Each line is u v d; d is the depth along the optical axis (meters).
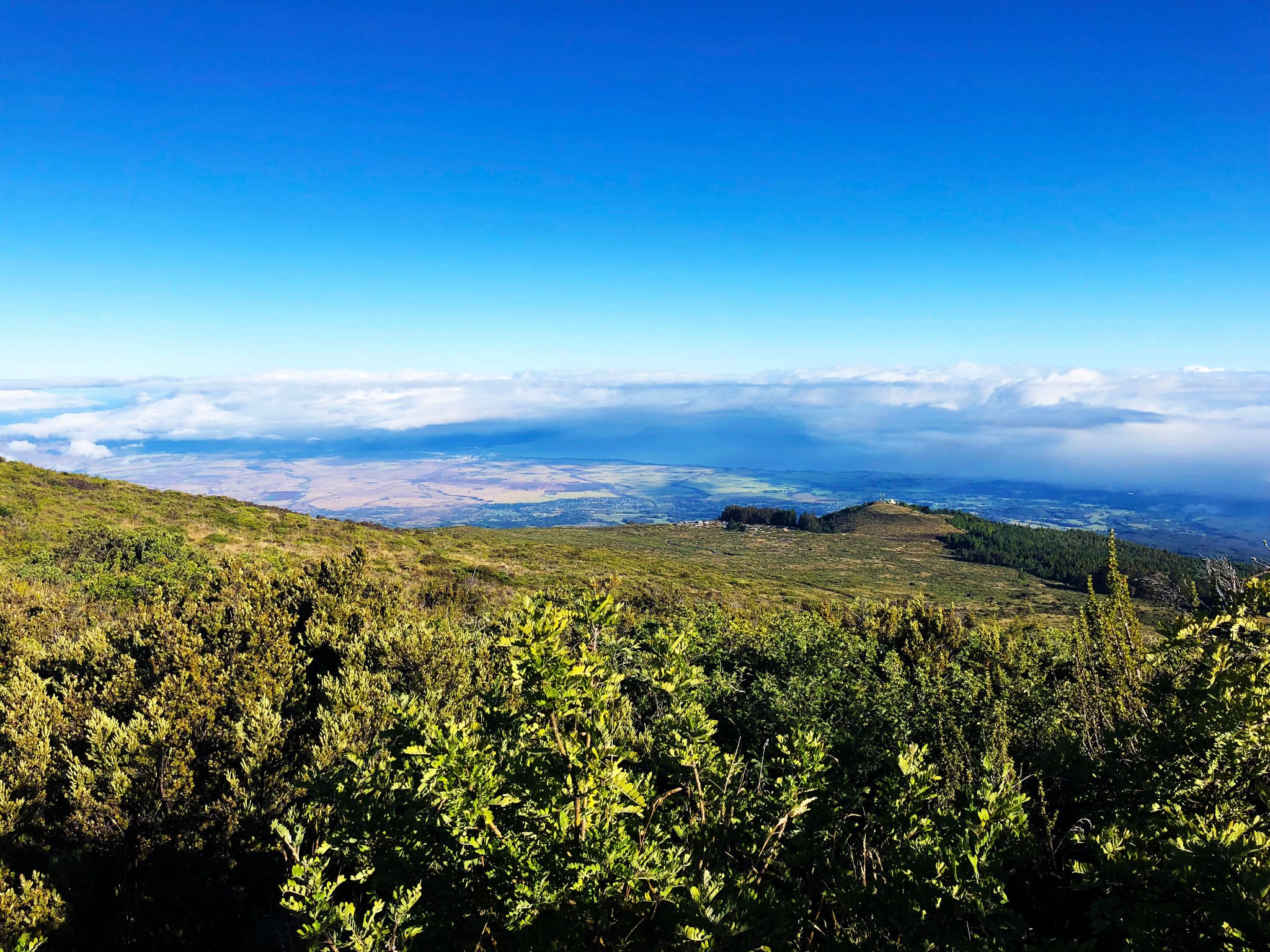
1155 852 2.65
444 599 20.91
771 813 3.26
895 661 8.76
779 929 2.44
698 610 13.17
